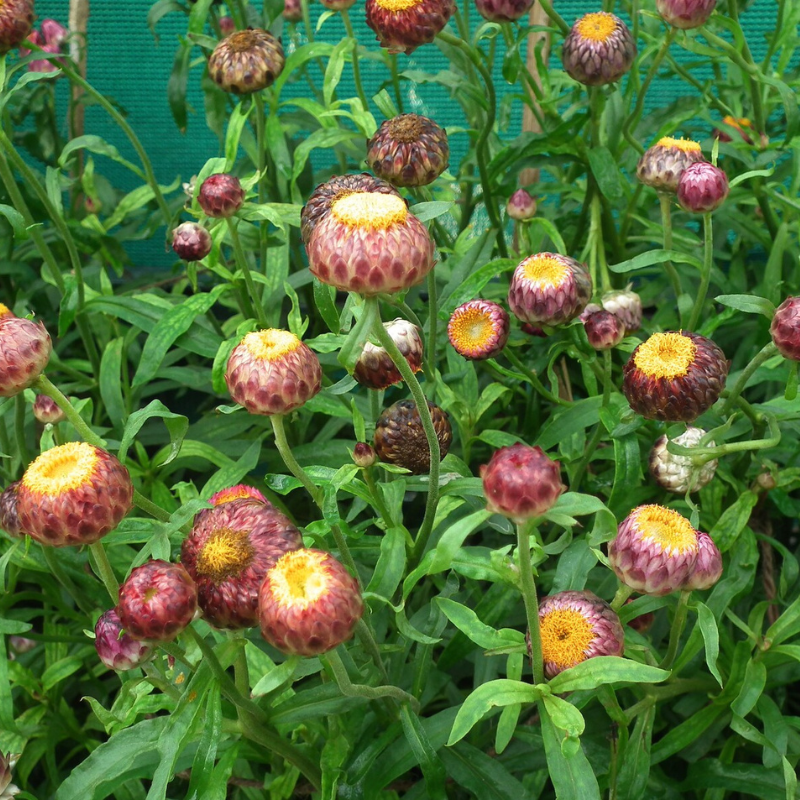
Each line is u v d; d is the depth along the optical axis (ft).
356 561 2.06
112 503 1.58
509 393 2.28
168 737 1.59
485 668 1.94
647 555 1.67
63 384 2.48
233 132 2.24
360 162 2.45
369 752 1.81
